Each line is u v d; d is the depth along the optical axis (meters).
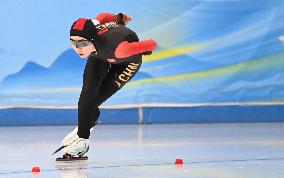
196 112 24.06
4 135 19.61
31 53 22.20
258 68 24.31
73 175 11.14
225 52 23.89
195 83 23.77
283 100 24.77
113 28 12.88
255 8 24.08
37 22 22.19
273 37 24.33
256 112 24.67
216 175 10.96
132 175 11.05
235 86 24.16
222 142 17.39
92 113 13.77
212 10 23.64
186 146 16.36
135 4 22.91
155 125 23.36
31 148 16.05
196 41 23.61
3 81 22.05
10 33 21.95
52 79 22.50
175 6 23.27
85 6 22.55
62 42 22.44
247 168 11.92
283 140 17.94
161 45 23.27
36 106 22.56
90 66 13.76
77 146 13.47
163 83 23.52
